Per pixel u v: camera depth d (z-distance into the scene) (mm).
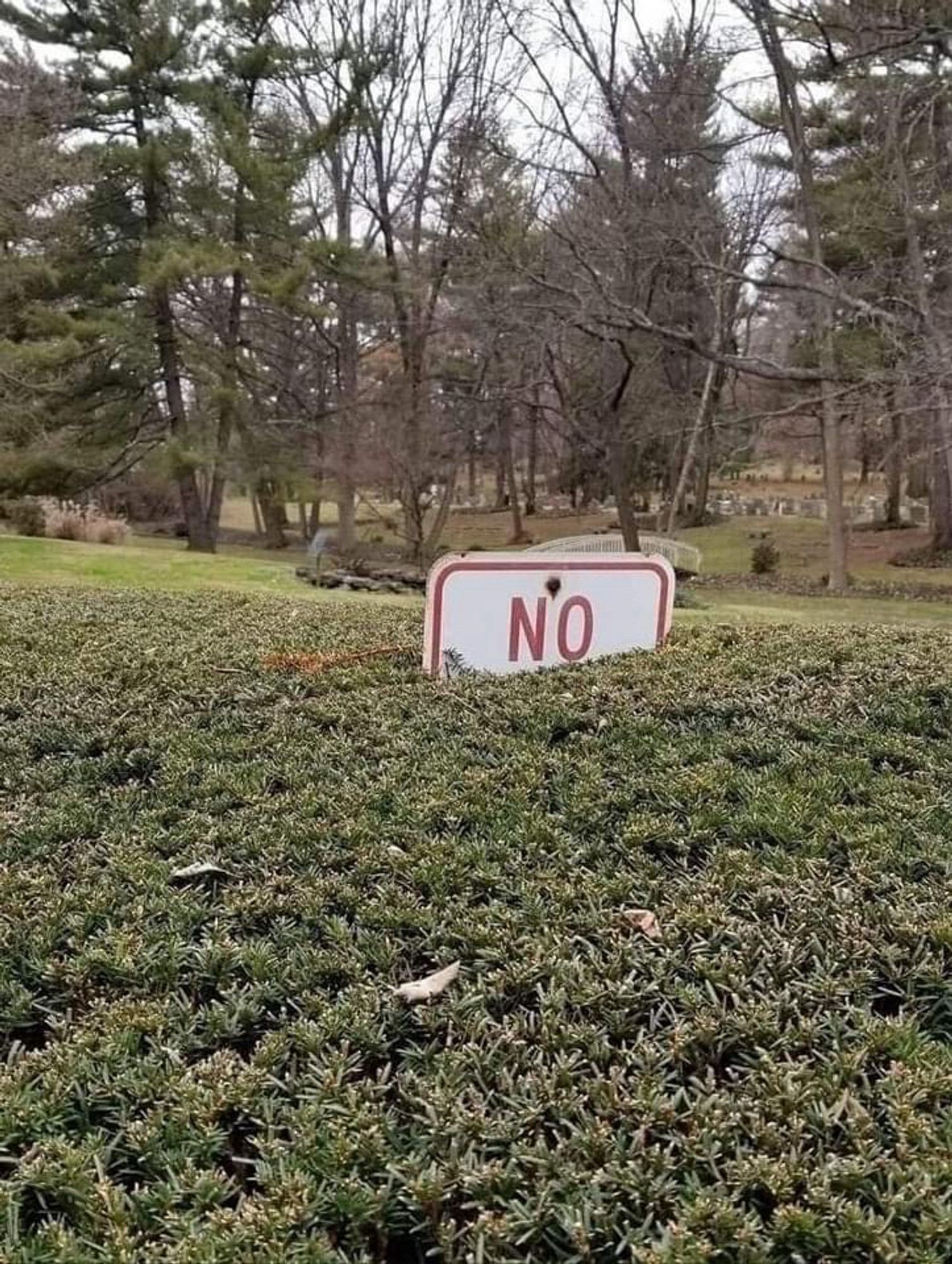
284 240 15977
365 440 17875
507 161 16250
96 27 14812
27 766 2682
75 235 15094
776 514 26703
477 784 2447
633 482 24672
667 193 12086
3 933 1779
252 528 29500
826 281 11422
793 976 1613
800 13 8961
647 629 3611
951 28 7980
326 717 3027
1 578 10203
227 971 1669
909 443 19141
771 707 3023
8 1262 1102
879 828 2146
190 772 2588
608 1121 1296
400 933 1783
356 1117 1304
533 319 14094
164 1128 1293
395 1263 1167
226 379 16453
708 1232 1117
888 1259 1079
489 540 24641
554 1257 1120
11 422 14984
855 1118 1279
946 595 15719
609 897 1891
